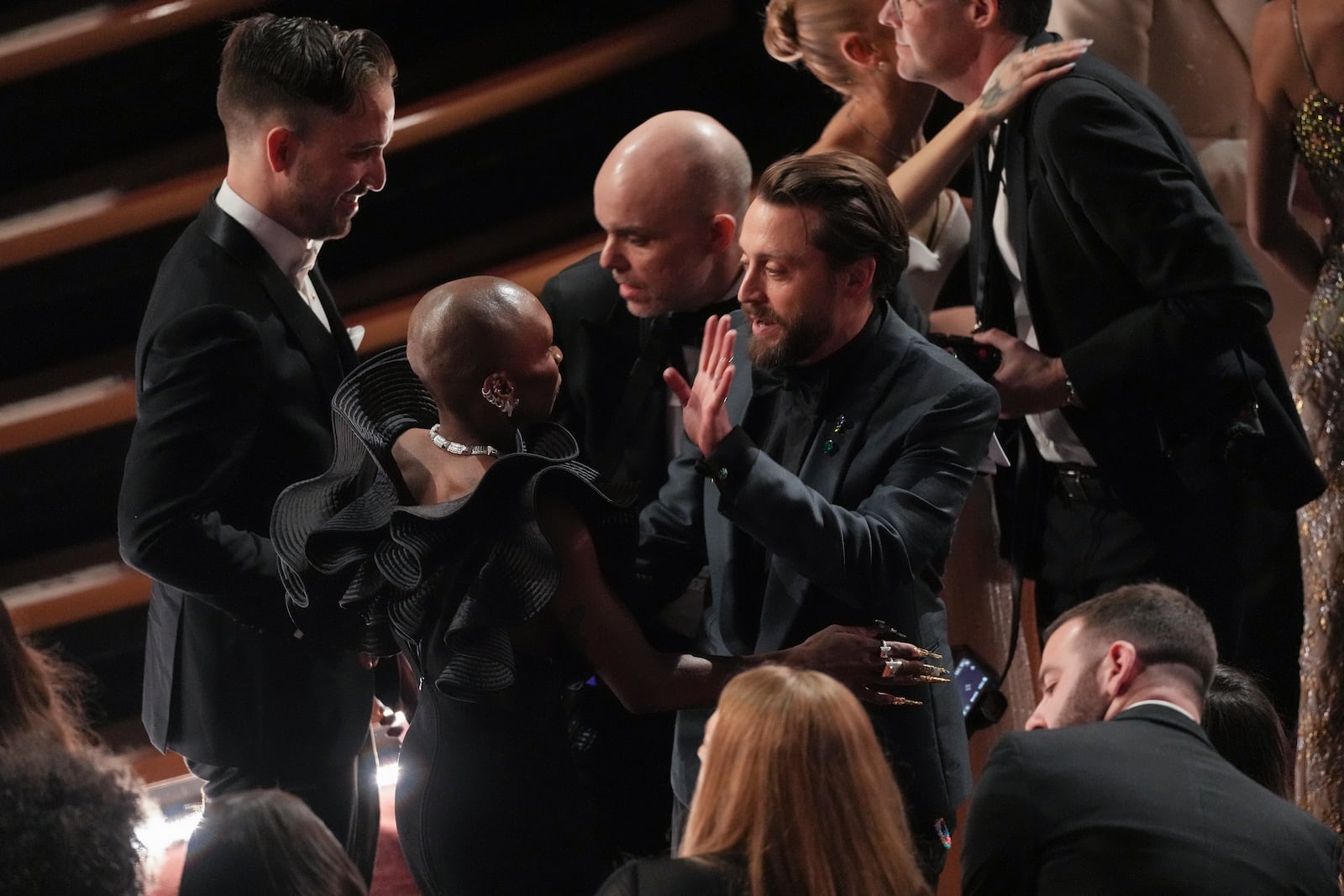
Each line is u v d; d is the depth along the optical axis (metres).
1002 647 14.86
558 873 9.85
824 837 7.62
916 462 10.30
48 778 8.25
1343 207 14.41
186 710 11.92
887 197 10.35
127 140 21.06
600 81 21.41
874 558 9.91
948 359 10.69
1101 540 13.63
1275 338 16.70
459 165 21.11
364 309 20.84
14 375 20.48
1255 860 8.70
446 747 9.88
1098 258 12.63
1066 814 8.98
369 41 11.59
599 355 12.96
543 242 21.19
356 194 11.85
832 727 7.74
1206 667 9.83
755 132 21.67
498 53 21.56
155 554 10.74
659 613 11.60
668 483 11.89
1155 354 12.27
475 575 9.58
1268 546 13.21
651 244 12.16
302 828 8.08
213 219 11.62
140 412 11.19
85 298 20.45
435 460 9.90
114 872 8.16
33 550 20.05
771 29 16.30
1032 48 12.94
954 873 14.44
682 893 7.59
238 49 11.46
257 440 11.38
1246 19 15.88
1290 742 14.23
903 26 13.26
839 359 10.59
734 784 7.77
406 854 10.21
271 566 11.05
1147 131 12.26
